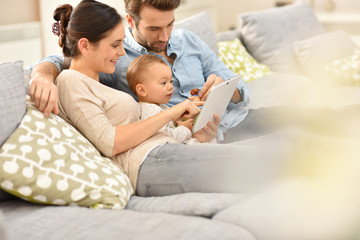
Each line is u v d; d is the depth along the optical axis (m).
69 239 0.98
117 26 1.44
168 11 1.69
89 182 1.20
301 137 1.10
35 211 1.15
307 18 2.97
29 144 1.17
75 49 1.44
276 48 2.76
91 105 1.37
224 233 1.00
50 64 1.53
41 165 1.16
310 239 0.90
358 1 4.45
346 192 0.89
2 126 1.16
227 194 1.25
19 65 1.30
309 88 2.20
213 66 2.01
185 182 1.30
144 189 1.37
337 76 2.54
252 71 2.54
